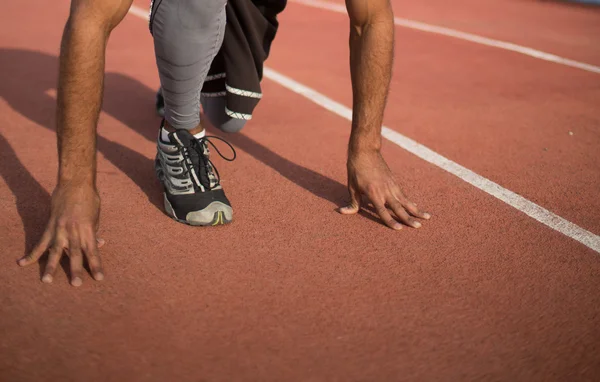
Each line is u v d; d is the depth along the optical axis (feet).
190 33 6.72
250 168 9.49
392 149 10.55
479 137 11.28
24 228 7.40
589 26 22.66
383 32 7.26
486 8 25.50
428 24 21.65
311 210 8.25
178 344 5.61
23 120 11.03
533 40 19.80
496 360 5.62
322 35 19.29
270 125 11.46
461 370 5.48
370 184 7.84
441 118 12.23
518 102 13.47
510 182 9.42
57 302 6.10
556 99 13.79
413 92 13.89
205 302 6.22
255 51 8.61
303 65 15.79
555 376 5.47
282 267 6.89
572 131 11.78
